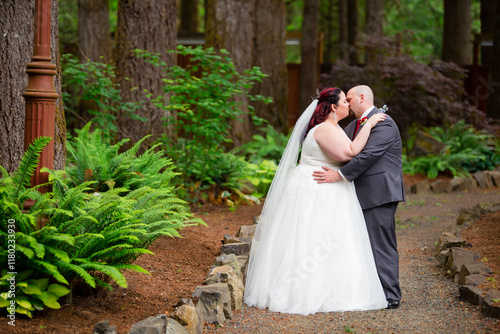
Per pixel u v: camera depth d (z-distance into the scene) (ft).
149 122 27.25
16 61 15.20
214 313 12.42
